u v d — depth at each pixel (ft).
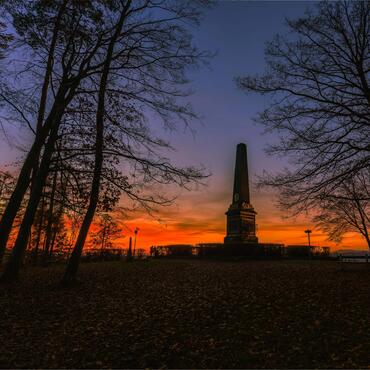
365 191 45.44
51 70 50.72
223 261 89.10
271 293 38.68
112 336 25.61
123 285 48.06
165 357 21.16
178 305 34.88
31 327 28.22
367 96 39.75
